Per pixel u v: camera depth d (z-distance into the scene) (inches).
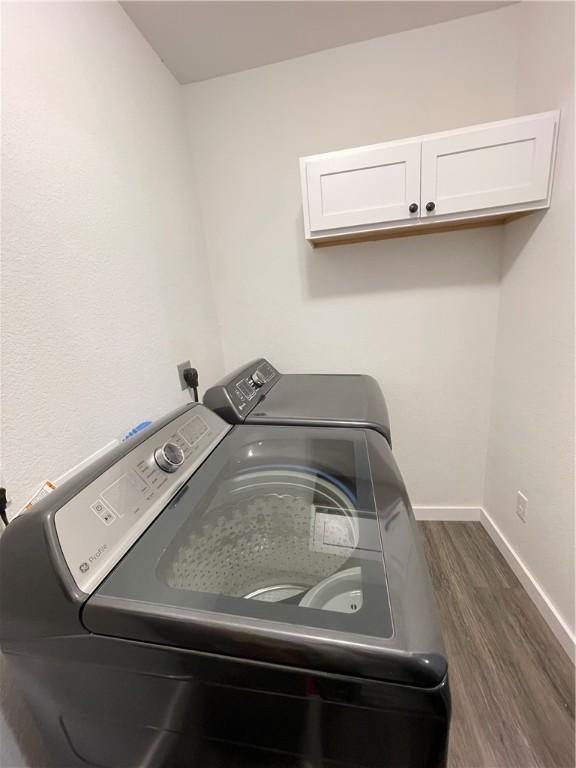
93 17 40.4
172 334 55.4
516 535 64.2
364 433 41.1
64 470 33.1
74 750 23.9
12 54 30.0
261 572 25.8
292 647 17.0
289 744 18.6
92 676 20.3
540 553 56.9
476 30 54.5
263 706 18.1
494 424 70.4
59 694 21.8
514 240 59.4
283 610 18.7
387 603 18.8
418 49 56.5
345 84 59.7
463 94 57.2
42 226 31.9
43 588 20.1
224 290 73.0
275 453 37.8
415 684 15.9
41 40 33.0
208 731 19.7
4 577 21.0
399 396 74.1
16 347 28.6
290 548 27.2
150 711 20.2
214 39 53.6
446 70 56.7
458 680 47.4
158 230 52.8
